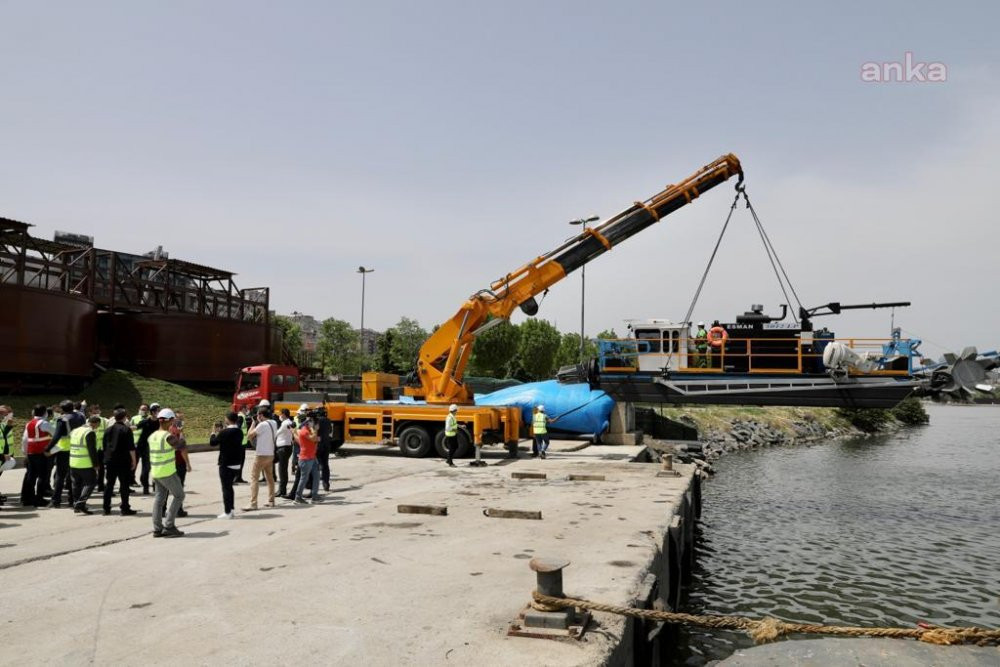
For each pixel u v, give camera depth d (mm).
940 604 13273
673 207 23375
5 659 5512
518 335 64312
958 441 68188
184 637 6012
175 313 45250
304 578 7980
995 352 19031
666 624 10383
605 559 8820
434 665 5340
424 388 25016
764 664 6551
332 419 24812
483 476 18859
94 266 40625
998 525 21219
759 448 55562
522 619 6289
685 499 15188
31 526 11586
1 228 34250
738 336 23156
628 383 23609
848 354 20797
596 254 24000
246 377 29859
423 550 9445
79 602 7078
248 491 16297
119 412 12992
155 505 10500
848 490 29406
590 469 20453
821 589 14258
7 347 33250
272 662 5414
